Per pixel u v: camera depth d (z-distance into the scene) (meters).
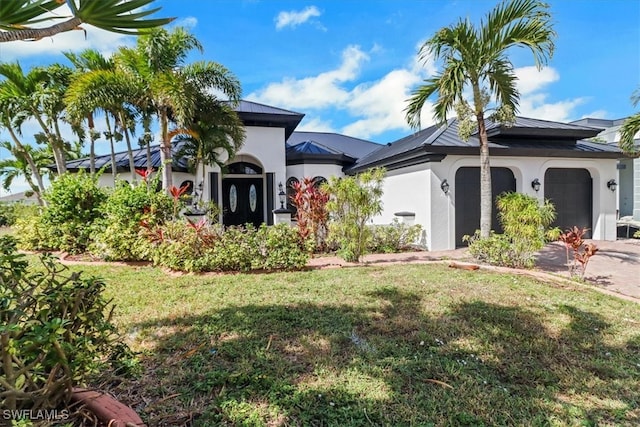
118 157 19.91
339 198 9.92
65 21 1.93
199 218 11.88
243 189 19.64
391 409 3.09
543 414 3.05
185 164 17.58
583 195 14.45
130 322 5.02
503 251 9.02
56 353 2.42
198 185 17.02
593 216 14.48
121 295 6.37
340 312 5.45
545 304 5.91
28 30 1.84
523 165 13.38
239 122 15.45
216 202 17.61
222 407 3.07
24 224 12.16
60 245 11.05
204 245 8.74
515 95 10.25
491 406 3.15
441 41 9.42
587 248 7.71
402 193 14.30
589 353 4.24
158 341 4.41
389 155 14.98
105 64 13.84
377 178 10.02
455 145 12.30
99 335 3.13
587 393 3.40
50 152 22.41
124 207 10.31
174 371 3.69
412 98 10.46
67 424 2.45
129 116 15.51
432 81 10.07
